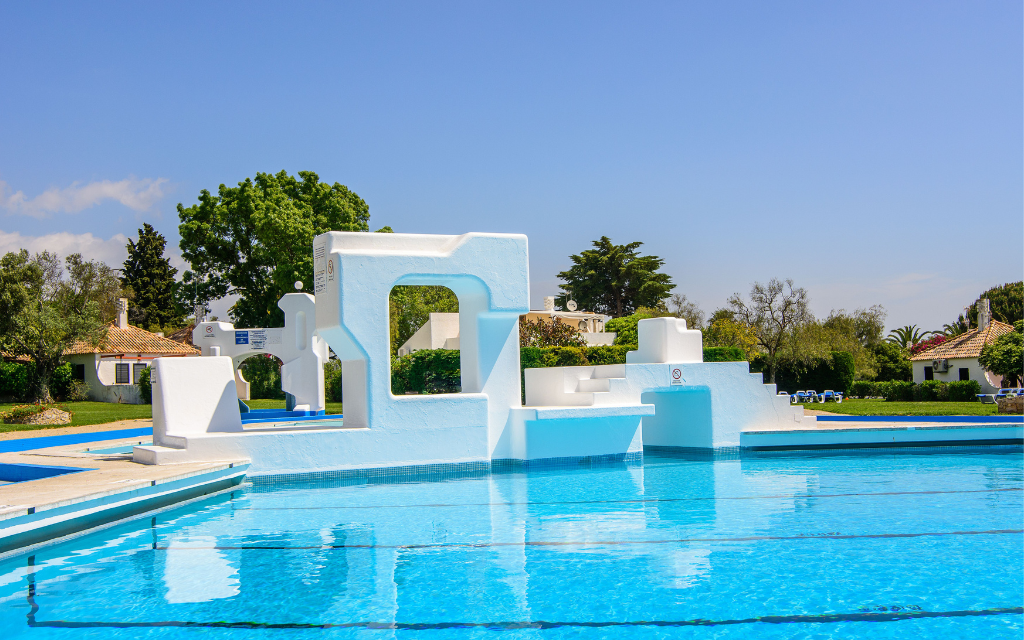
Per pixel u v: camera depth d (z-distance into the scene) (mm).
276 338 27406
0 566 7684
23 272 36375
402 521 9781
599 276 72812
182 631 5852
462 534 8984
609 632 5742
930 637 5574
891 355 53688
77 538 8859
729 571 7262
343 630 5844
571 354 34406
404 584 6969
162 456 12539
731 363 17438
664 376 16469
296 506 10953
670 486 12578
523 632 5766
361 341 13758
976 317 71625
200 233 44156
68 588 6953
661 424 18453
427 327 45656
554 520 9750
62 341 34469
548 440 15219
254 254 43750
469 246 14570
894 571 7215
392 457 13898
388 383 13969
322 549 8312
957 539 8484
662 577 7090
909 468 14672
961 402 34688
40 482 10062
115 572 7461
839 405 31938
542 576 7172
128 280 76875
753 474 13977
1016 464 15211
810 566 7402
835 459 16312
